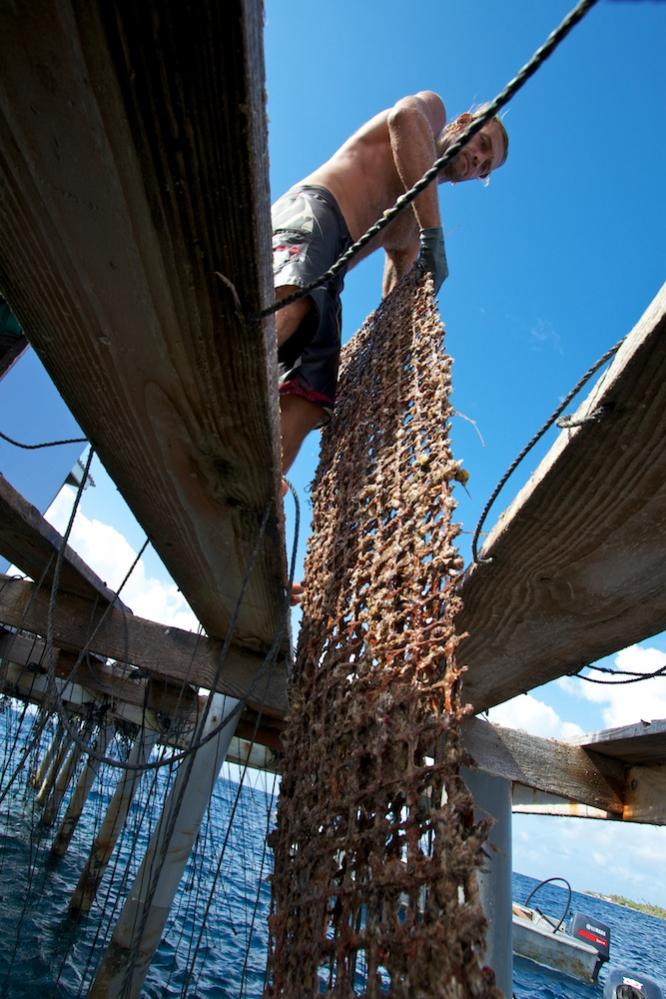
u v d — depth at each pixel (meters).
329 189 2.92
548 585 1.98
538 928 14.57
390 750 1.08
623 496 1.50
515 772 3.55
